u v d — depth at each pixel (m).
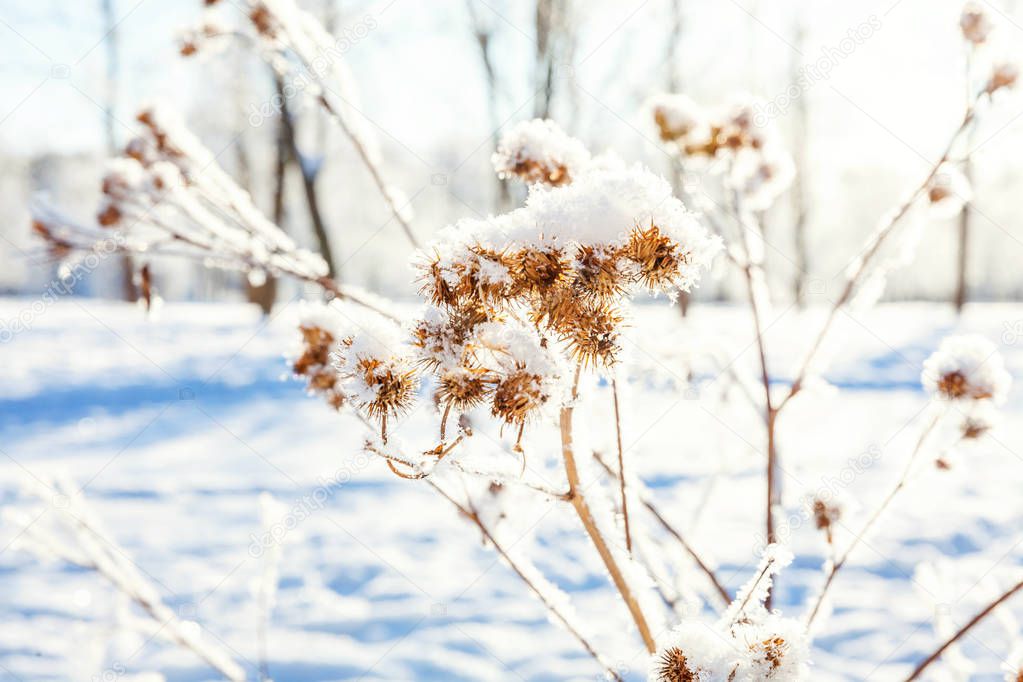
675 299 1.50
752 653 1.41
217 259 2.23
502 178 2.07
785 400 2.30
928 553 5.77
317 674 4.27
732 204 2.48
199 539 6.71
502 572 5.86
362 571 5.97
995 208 13.96
